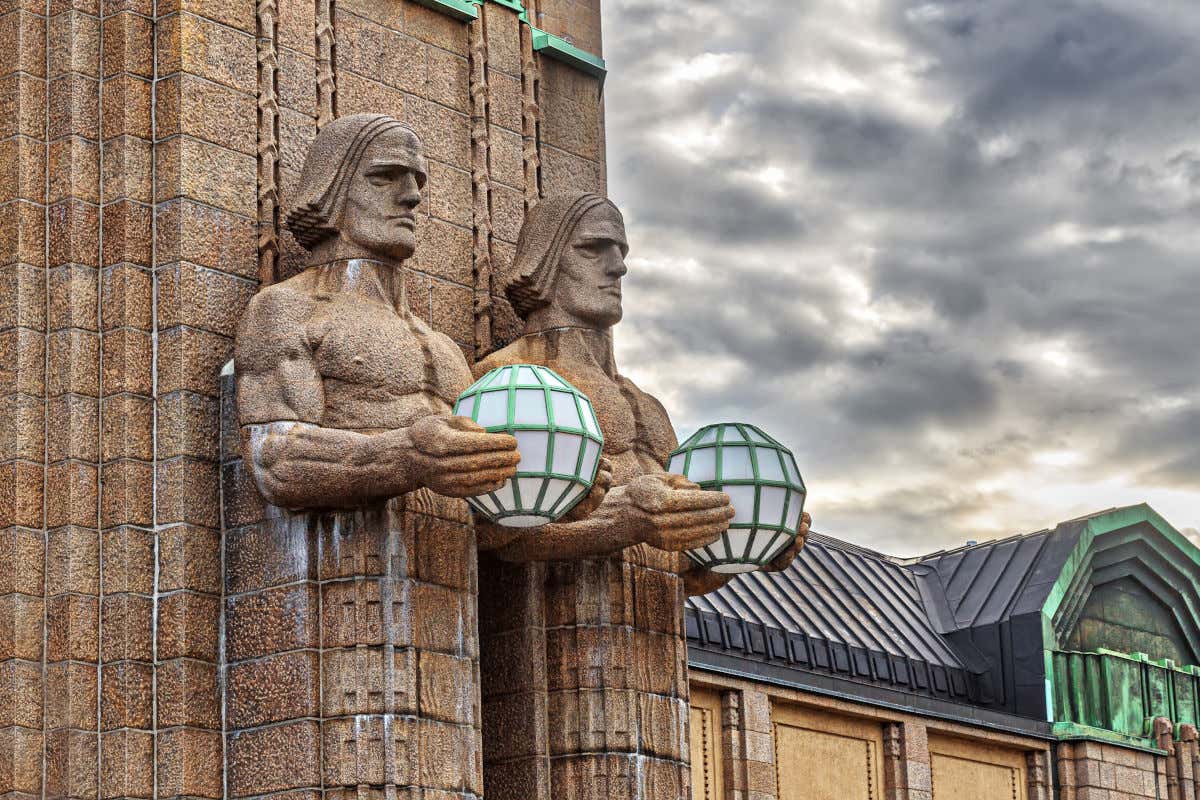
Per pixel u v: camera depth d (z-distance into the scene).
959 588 27.38
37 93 12.91
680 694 13.70
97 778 11.88
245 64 13.31
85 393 12.41
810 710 21.69
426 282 14.09
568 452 11.53
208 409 12.52
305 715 11.74
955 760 23.86
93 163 12.81
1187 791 26.36
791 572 24.98
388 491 11.70
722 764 20.28
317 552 11.97
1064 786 25.00
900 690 24.16
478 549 12.95
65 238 12.63
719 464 12.99
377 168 12.69
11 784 11.75
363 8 14.27
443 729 11.92
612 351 14.22
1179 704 27.25
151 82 12.99
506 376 11.71
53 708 11.94
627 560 13.59
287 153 13.41
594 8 16.45
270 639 11.98
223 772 11.96
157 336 12.59
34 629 12.06
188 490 12.28
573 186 15.55
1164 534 28.31
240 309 12.84
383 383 12.20
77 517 12.20
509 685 13.35
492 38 15.12
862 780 22.16
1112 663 26.41
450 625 12.16
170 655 12.04
